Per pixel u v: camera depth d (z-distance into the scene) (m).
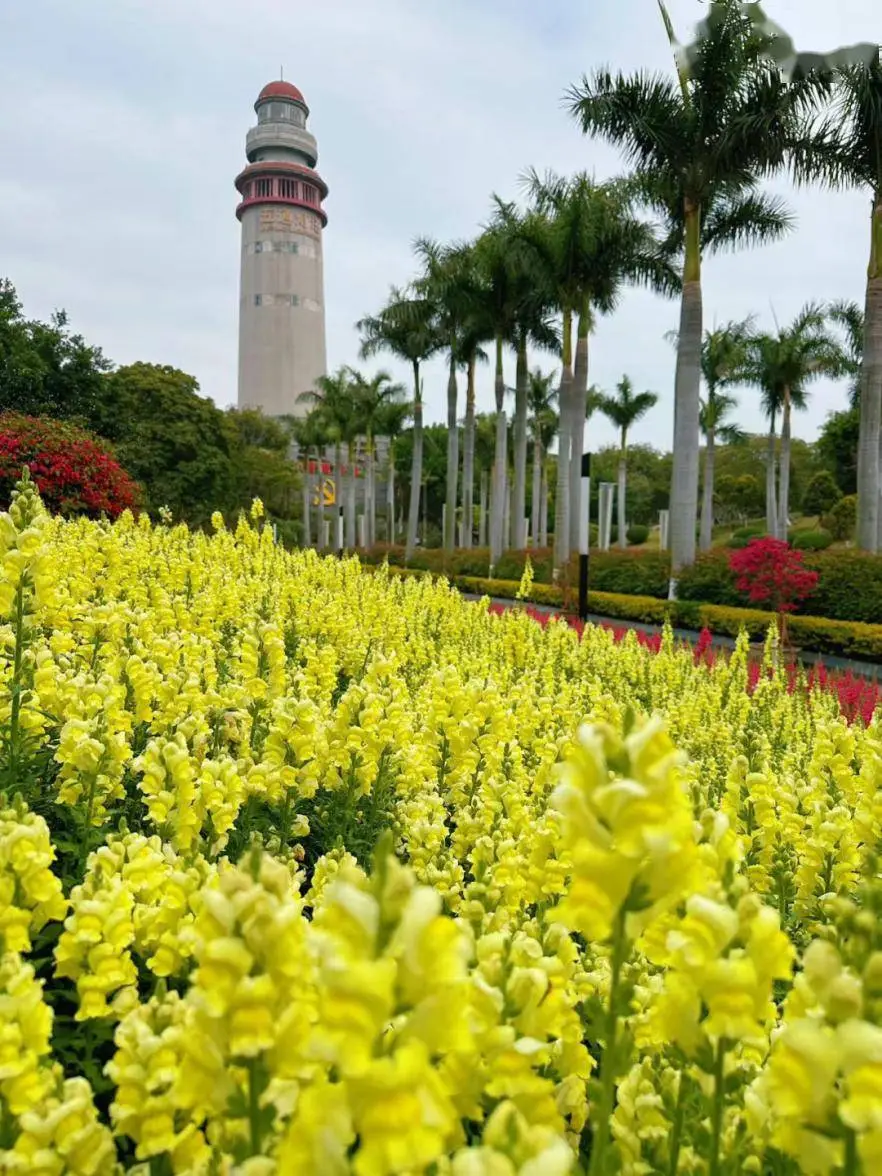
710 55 20.19
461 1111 1.47
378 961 1.08
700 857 1.65
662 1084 1.96
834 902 1.88
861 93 19.44
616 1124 1.95
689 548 22.17
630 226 25.97
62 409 25.41
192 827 3.01
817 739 4.89
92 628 5.19
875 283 21.06
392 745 4.16
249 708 4.70
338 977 1.05
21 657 3.94
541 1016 1.58
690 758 5.86
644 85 20.86
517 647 9.13
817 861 3.62
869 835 3.59
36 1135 1.46
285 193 102.31
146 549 10.52
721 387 40.56
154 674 4.37
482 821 3.55
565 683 6.86
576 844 1.36
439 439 71.00
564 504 27.55
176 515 33.25
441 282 33.62
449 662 7.61
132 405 32.97
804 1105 1.25
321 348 104.75
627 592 24.48
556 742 4.84
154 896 2.30
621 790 1.29
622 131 21.31
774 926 1.43
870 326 21.14
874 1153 1.18
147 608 7.88
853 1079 1.19
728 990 1.38
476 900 2.41
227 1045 1.28
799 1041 1.25
